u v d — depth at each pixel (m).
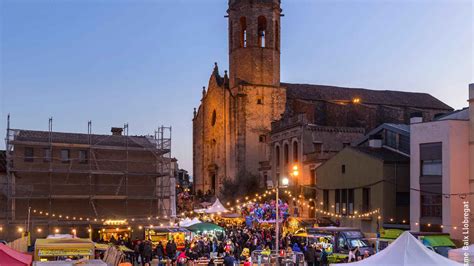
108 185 52.81
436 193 41.09
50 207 49.31
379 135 52.38
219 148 88.69
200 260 33.72
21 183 50.03
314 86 89.00
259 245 39.41
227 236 46.34
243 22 87.94
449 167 40.00
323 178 54.69
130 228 50.41
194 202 85.44
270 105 84.81
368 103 82.88
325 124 80.06
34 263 21.48
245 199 70.06
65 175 51.50
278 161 72.44
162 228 41.31
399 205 46.09
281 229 48.19
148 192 54.41
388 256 20.20
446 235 34.41
